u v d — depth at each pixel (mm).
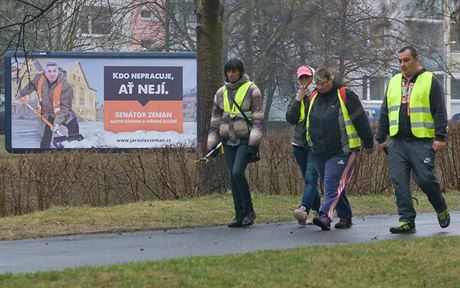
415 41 21219
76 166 47875
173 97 71312
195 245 29719
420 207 43719
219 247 29219
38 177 46719
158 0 95750
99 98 70875
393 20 20547
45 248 28938
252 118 34375
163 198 48969
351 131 33656
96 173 48344
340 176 33875
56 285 20750
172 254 27453
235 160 34594
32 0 65875
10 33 76812
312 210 37625
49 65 70125
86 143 70625
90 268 22828
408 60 32312
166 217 37031
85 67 70750
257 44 67500
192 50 94688
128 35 101438
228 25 64062
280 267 23672
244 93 34344
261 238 31641
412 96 32500
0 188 45844
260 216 38062
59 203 47156
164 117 71312
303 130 35938
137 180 49000
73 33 88125
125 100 71000
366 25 23594
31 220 35688
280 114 93875
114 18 96312
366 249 26797
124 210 39031
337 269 23750
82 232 32938
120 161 48938
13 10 72188
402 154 33000
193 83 71500
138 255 27250
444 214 33688
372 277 23000
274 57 68500
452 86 77438
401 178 32938
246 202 35000
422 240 28984
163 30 99250
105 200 48438
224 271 22781
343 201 34781
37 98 69938
